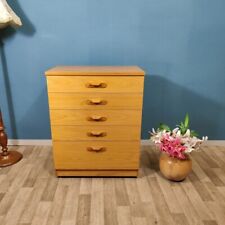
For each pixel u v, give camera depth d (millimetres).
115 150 1712
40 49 2039
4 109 2193
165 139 1688
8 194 1594
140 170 1886
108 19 1974
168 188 1666
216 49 2059
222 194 1608
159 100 2186
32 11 1946
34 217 1400
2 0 1693
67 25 1981
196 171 1875
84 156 1721
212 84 2152
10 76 2104
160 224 1354
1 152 2045
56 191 1625
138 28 1997
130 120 1648
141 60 2080
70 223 1357
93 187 1670
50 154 2121
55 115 1627
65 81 1556
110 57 2066
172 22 1986
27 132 2260
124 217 1403
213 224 1357
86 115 1631
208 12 1965
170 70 2109
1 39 2002
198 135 2254
